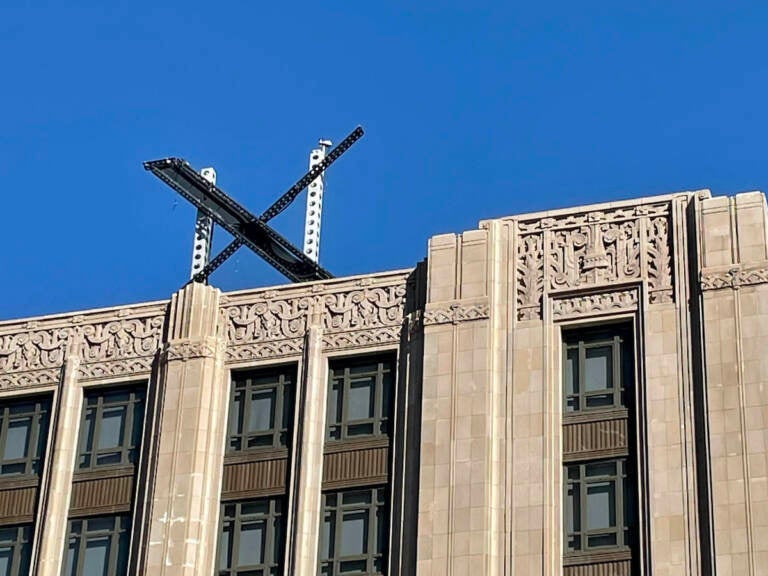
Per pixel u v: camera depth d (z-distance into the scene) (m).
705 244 52.12
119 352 57.31
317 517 53.12
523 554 50.12
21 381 57.84
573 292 53.06
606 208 53.88
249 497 54.06
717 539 48.41
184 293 57.16
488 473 51.25
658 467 50.03
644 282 52.47
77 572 54.62
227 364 55.94
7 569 55.41
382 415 54.12
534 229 54.34
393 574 51.56
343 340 55.16
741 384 50.06
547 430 51.50
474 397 52.34
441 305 53.91
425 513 51.28
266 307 56.41
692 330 51.41
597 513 50.50
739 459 49.16
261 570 53.06
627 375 51.97
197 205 62.56
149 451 55.22
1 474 56.91
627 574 49.47
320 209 64.19
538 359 52.47
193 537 53.47
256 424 55.09
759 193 52.44
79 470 56.09
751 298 51.00
